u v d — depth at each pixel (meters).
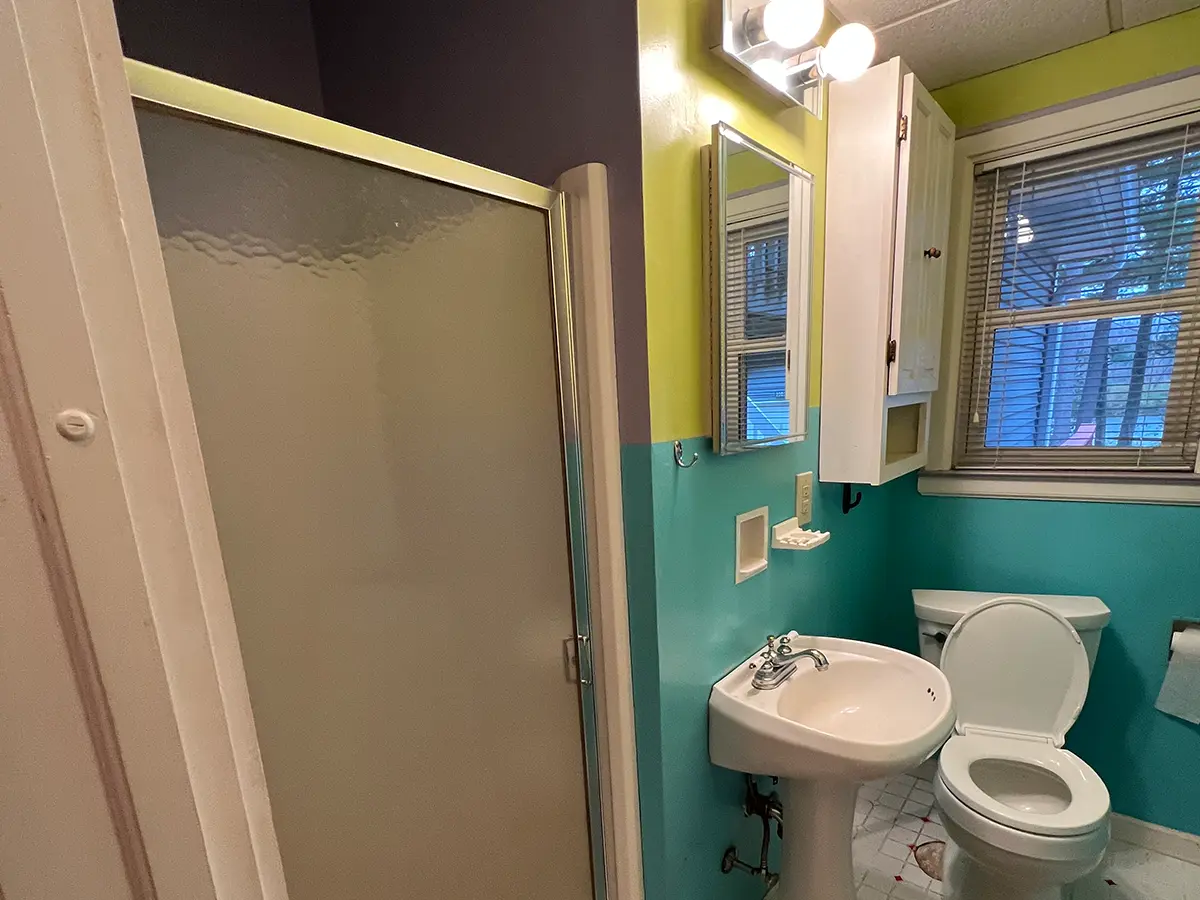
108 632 0.37
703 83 1.07
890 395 1.48
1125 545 1.65
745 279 1.19
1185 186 1.50
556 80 1.00
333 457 0.74
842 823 1.29
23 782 0.34
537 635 1.05
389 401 0.80
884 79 1.36
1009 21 1.43
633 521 1.07
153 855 0.40
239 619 0.65
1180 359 1.55
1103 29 1.47
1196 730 1.60
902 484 1.99
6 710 0.33
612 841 1.17
